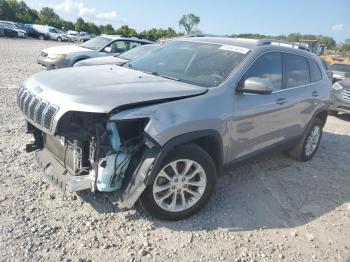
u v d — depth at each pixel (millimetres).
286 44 5285
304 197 4582
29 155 4836
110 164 3229
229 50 4391
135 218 3613
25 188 3965
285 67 4859
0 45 28031
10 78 11219
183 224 3631
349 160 6254
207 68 4156
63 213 3578
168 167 3475
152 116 3203
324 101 5742
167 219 3607
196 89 3689
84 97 3172
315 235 3754
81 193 3936
